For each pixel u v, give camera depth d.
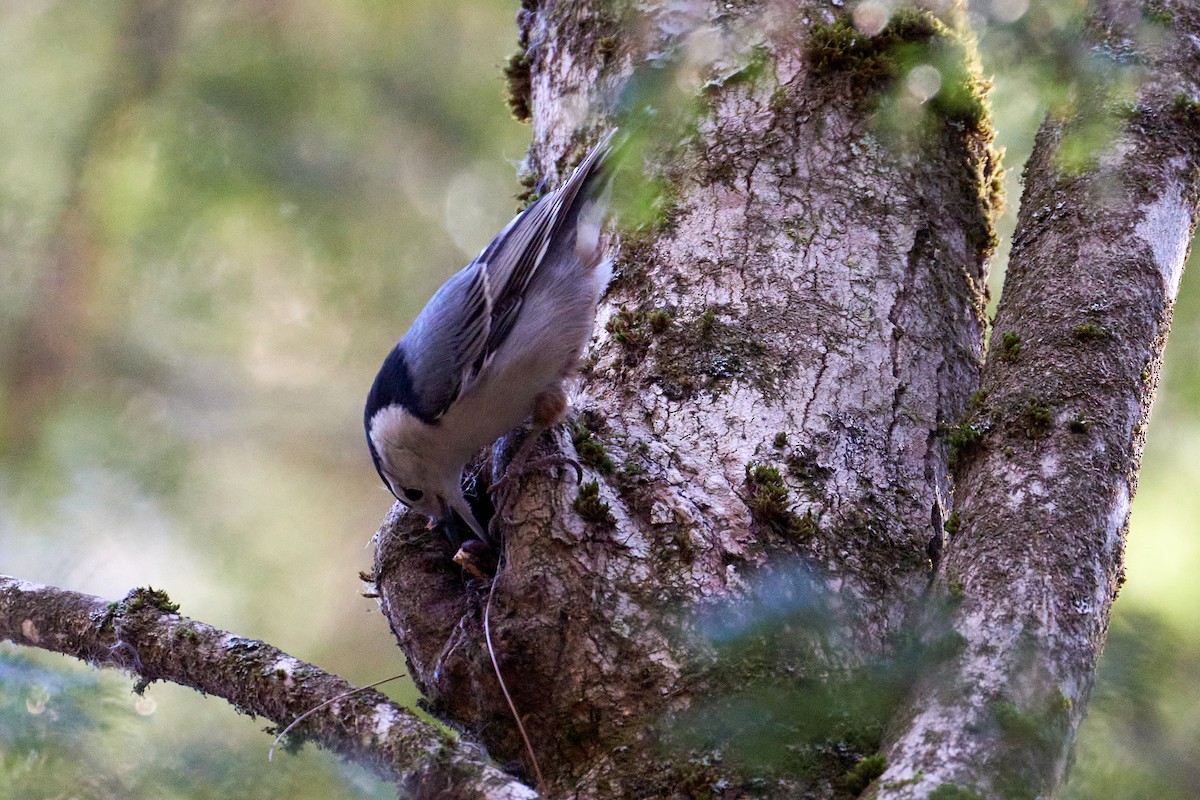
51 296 12.27
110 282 12.45
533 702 5.57
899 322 6.54
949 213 7.07
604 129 7.55
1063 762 4.50
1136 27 6.79
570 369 6.95
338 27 12.68
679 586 5.51
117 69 12.16
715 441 6.04
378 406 7.31
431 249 13.15
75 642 6.22
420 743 5.00
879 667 5.38
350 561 13.18
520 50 8.98
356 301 13.14
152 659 5.95
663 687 5.32
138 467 12.27
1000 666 4.63
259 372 13.36
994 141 7.63
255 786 6.23
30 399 12.18
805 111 7.07
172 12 12.30
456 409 6.98
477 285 7.22
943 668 4.78
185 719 8.05
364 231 12.88
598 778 5.22
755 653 5.31
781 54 7.22
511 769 5.56
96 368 12.49
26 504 11.67
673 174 7.09
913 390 6.36
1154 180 6.28
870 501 5.92
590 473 5.88
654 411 6.24
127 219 12.27
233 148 12.22
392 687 11.89
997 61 7.15
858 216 6.81
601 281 7.02
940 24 7.25
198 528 12.56
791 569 5.57
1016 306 6.12
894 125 7.09
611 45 7.64
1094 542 5.09
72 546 11.57
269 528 12.96
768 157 6.97
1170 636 5.64
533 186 8.20
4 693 6.43
